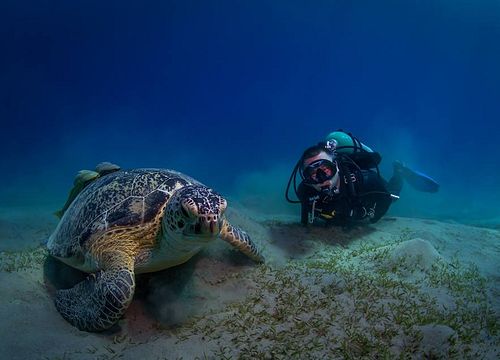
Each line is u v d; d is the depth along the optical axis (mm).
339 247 1830
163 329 1128
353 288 1271
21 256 1604
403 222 2283
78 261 1246
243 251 1403
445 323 1071
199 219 1027
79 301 1116
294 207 3037
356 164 1964
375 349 959
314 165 1815
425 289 1309
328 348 970
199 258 1413
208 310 1184
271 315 1126
